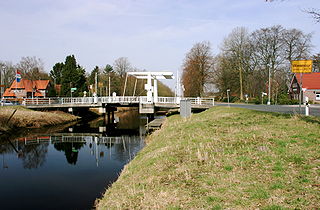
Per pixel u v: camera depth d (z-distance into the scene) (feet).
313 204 14.69
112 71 265.75
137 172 27.55
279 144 27.53
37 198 31.63
